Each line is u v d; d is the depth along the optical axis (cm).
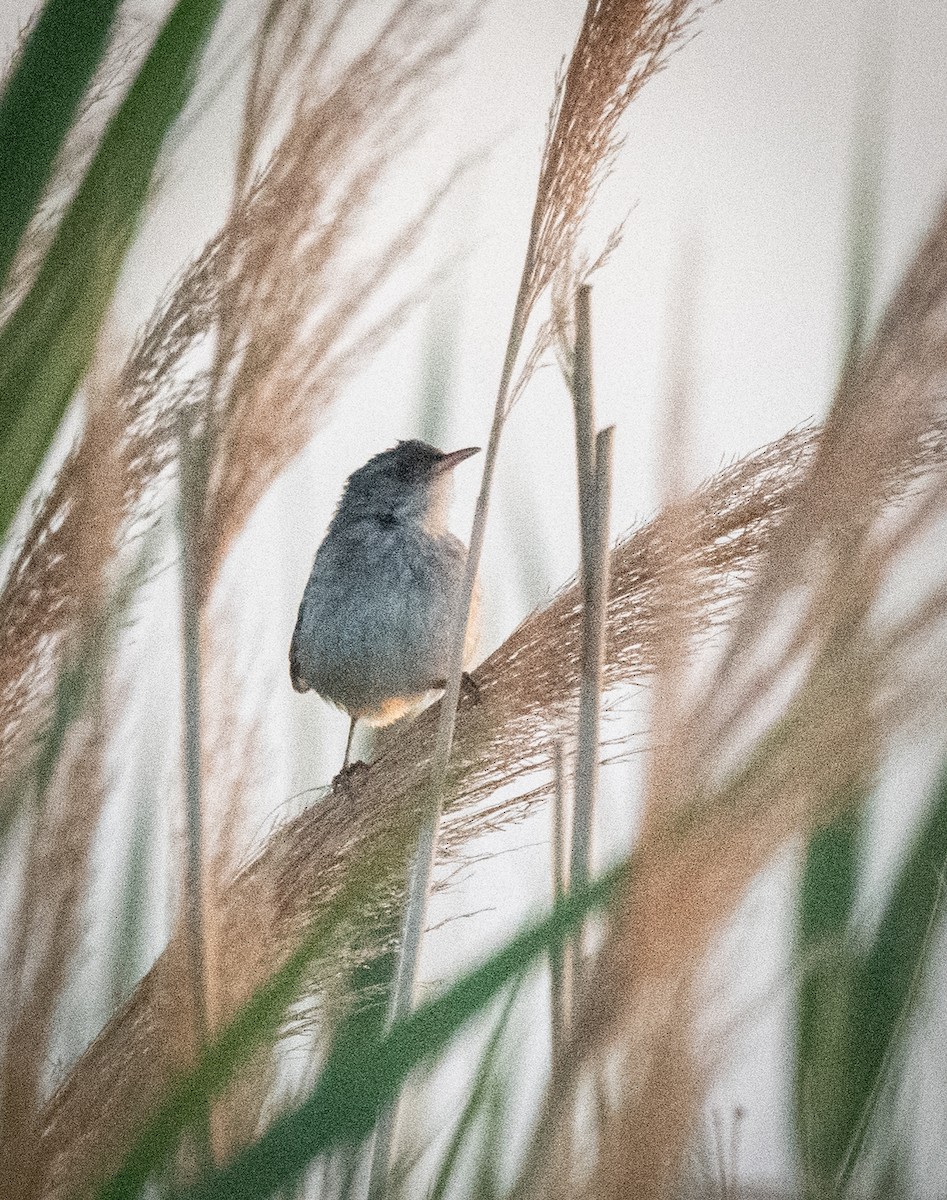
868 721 309
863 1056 463
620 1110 308
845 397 342
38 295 371
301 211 433
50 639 405
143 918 436
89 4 355
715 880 305
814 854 454
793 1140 451
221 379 448
